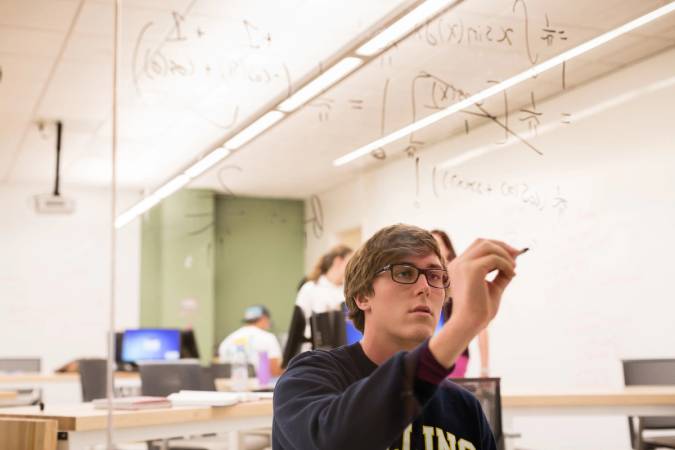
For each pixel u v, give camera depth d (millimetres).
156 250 8266
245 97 5445
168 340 6484
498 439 1857
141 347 6383
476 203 4590
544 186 4348
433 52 4449
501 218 4457
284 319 8719
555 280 4680
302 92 3988
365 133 5531
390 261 987
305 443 825
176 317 8250
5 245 8195
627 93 4336
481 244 762
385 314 989
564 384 4836
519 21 4074
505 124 4391
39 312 8242
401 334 975
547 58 4129
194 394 2279
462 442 1113
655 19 3826
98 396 4348
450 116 4641
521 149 4328
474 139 4605
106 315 8367
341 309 2613
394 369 744
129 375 5574
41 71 5082
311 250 7680
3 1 4074
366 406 744
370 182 6094
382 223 5812
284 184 7168
